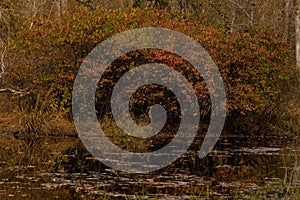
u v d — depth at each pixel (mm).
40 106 27141
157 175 17328
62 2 36531
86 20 27391
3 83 27781
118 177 16922
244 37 29641
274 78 29562
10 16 27109
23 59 27359
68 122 27281
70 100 27516
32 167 18781
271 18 43000
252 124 30062
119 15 28203
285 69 30203
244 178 16719
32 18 28750
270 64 29297
